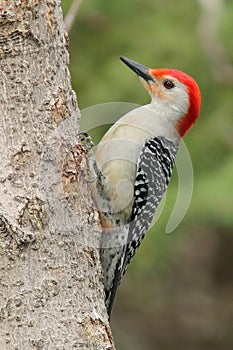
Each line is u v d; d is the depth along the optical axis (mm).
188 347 21641
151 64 18328
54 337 7895
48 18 8188
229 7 18219
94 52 18844
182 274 22219
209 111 18328
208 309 22172
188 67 18438
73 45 18906
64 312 7980
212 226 18375
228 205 16109
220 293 22484
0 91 8047
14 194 7930
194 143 17766
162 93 11562
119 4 18797
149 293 21500
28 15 8055
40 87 8141
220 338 21688
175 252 20031
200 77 18469
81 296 8133
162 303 21953
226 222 16188
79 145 8484
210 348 21656
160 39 18625
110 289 10703
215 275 22672
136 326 21500
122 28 19000
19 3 8016
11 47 8039
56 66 8266
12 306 7816
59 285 7996
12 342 7781
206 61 18422
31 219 7918
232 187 16344
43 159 8078
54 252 8008
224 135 17750
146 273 18719
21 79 8070
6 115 8039
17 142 8031
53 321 7918
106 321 8359
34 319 7852
